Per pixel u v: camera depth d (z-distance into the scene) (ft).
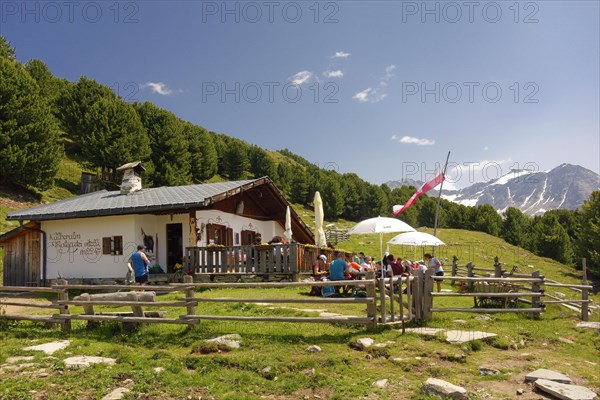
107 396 21.59
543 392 21.98
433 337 29.12
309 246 63.41
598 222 144.66
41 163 136.87
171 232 68.64
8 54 244.83
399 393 21.68
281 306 40.19
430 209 227.61
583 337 33.40
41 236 68.03
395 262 56.59
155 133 198.59
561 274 139.03
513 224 218.38
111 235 64.39
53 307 34.53
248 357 25.84
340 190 251.19
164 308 39.68
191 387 22.70
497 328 32.94
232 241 75.25
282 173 279.49
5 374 24.08
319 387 22.67
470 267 68.54
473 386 22.68
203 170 238.68
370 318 30.09
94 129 170.81
